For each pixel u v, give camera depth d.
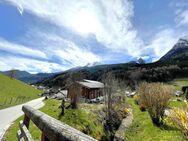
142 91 25.61
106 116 32.97
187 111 11.93
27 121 4.46
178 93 50.03
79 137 1.47
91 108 37.94
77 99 36.81
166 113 22.16
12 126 16.67
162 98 21.59
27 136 3.42
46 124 2.18
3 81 73.94
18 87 81.31
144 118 28.80
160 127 20.50
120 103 37.97
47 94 97.38
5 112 29.08
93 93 61.53
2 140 10.98
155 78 125.44
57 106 39.56
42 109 36.09
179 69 142.75
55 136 1.81
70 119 27.31
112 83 37.47
